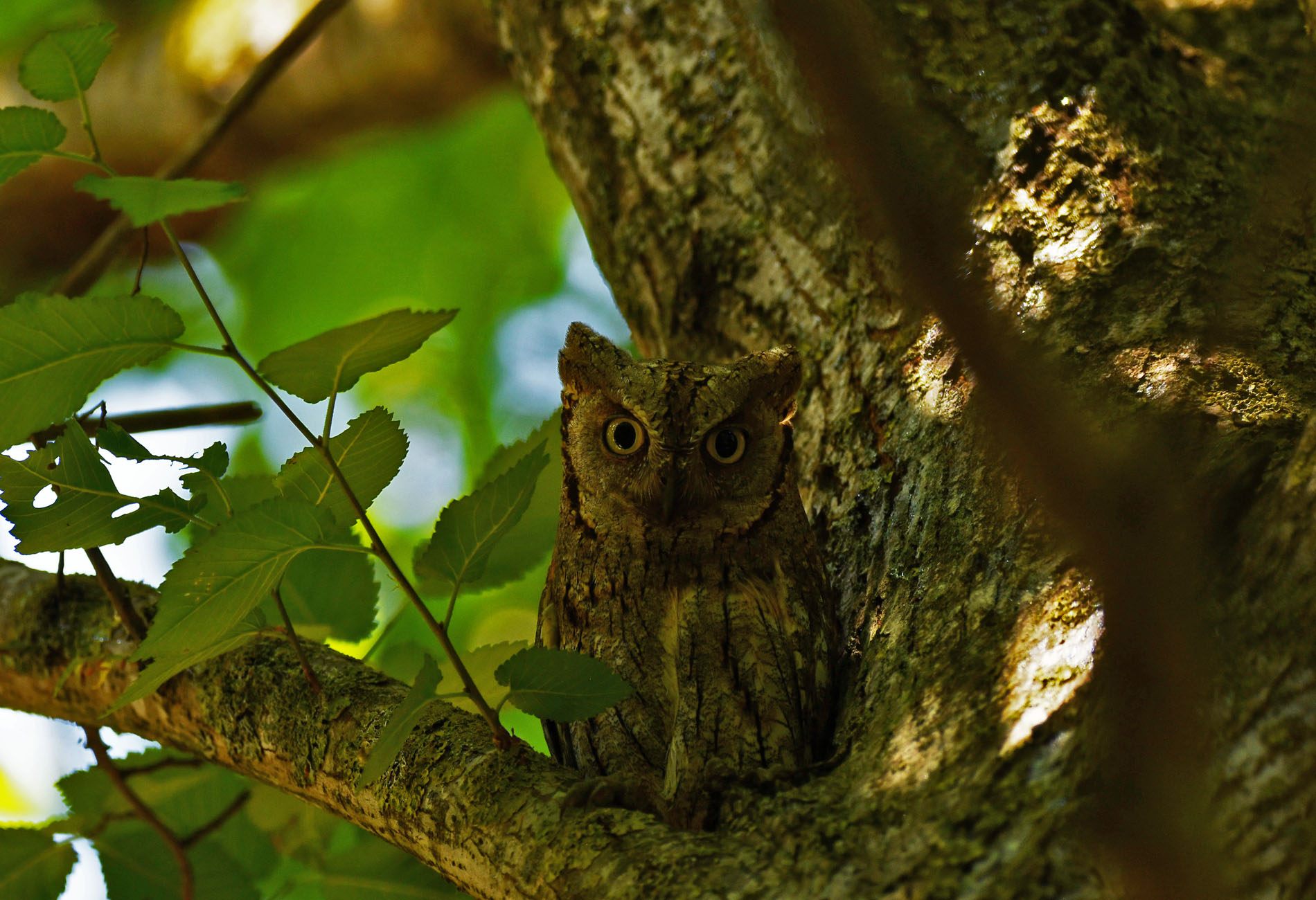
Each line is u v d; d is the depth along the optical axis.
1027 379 2.09
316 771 4.48
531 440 5.22
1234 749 3.08
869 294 5.53
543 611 5.96
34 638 5.43
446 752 4.12
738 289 6.03
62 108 11.98
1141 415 4.12
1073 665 3.55
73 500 4.14
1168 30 6.05
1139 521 2.43
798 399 5.76
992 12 5.73
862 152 1.77
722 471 5.62
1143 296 4.66
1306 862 2.90
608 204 6.57
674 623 5.44
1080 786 3.16
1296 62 5.88
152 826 5.33
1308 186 3.81
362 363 3.62
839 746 4.13
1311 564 3.28
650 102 6.46
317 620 5.43
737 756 4.99
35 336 3.54
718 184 6.16
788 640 5.14
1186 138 5.32
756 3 5.99
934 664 3.97
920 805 3.35
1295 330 4.38
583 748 5.32
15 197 12.29
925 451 4.93
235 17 12.14
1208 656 2.84
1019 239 5.06
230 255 13.04
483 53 11.61
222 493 4.38
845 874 3.20
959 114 5.43
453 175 13.21
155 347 3.63
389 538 12.27
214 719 4.84
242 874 5.69
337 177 13.02
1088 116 5.30
